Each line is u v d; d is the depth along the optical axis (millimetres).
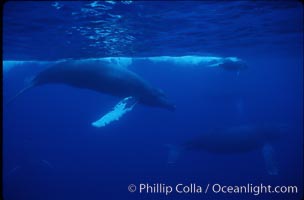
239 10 14281
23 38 17688
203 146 20000
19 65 32250
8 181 31906
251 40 23078
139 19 14461
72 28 15523
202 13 14195
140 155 44781
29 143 56312
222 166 37719
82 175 35062
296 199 24406
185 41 20672
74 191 29250
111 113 13516
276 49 30641
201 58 31391
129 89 15500
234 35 20266
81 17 13656
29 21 14148
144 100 15758
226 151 20016
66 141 62875
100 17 13805
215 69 45781
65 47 20094
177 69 45406
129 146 52125
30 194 28234
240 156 45188
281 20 17062
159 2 12148
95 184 31438
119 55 24469
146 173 34656
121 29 16141
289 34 22062
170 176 33094
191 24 16109
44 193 28641
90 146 53031
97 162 41250
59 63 16297
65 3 11727
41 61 27641
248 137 19875
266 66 49562
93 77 15477
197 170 35719
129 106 14250
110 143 55000
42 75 16531
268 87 104062
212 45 23328
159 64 37062
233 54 30703
